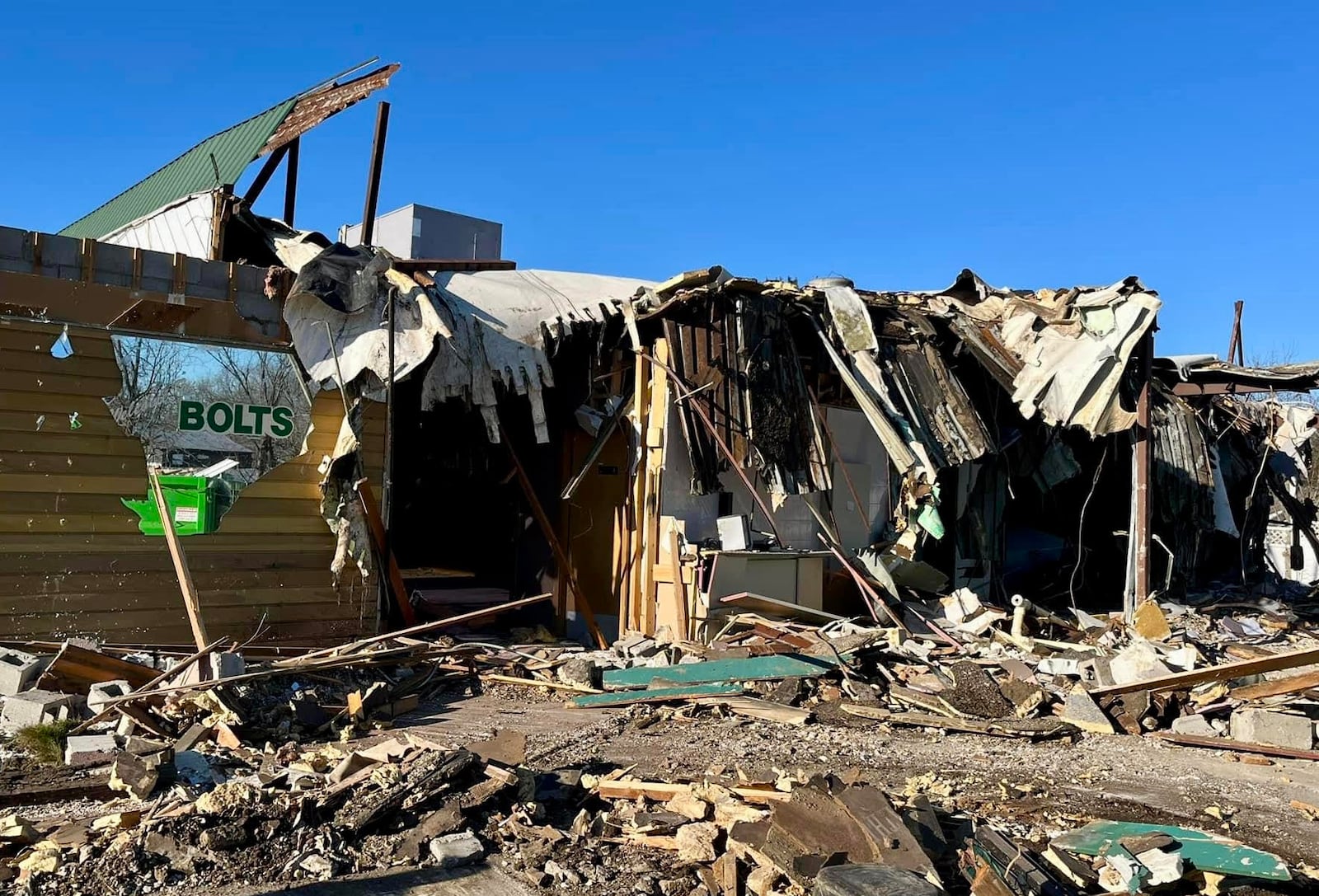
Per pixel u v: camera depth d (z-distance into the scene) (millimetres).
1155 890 4891
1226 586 17109
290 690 8305
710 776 6383
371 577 10117
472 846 5180
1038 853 5227
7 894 4586
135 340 9023
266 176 12781
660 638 10797
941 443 11906
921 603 12383
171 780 6090
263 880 4848
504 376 10531
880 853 4637
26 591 8508
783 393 11781
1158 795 6789
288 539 9703
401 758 6207
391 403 10023
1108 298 12086
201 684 7270
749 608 10906
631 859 5176
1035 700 8836
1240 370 15000
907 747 7832
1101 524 15688
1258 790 6980
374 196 12531
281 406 9688
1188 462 15891
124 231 12766
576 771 6445
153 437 9094
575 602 11984
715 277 11070
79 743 6598
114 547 8891
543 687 9273
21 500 8523
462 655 9742
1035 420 14273
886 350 12242
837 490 12812
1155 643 10594
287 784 6004
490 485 13539
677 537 10859
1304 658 8156
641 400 11195
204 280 9398
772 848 4809
